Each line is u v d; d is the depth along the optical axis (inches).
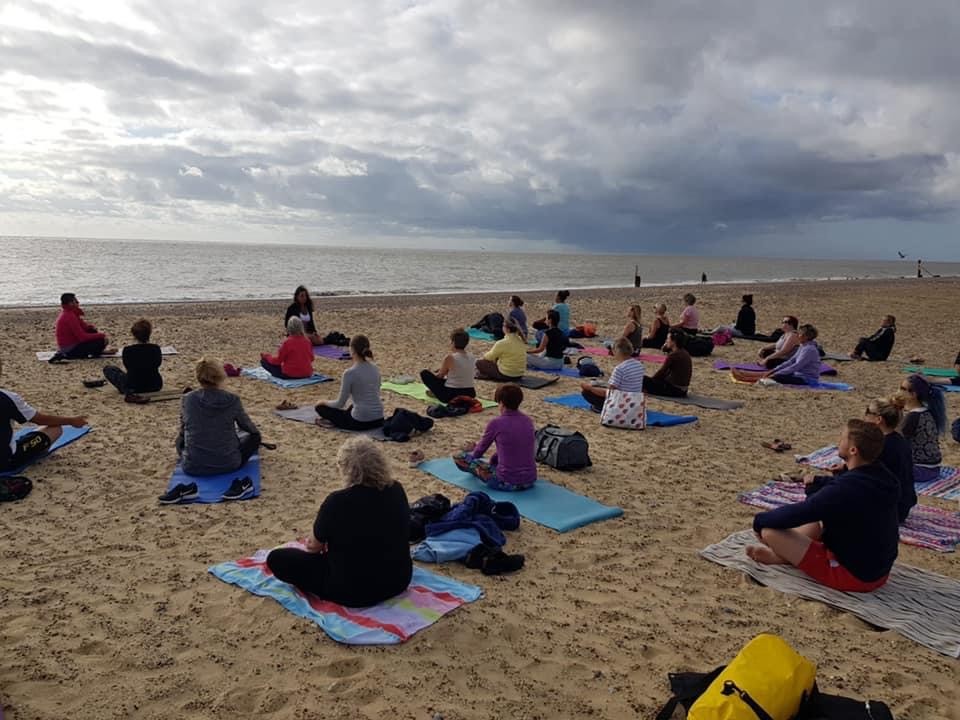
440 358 511.5
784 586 174.2
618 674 136.6
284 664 134.8
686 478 262.1
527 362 472.4
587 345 609.3
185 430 240.7
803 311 1011.3
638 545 200.2
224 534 196.5
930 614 161.6
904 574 181.9
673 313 951.0
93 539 190.4
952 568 190.5
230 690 126.2
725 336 622.8
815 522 179.5
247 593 161.3
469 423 329.4
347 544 150.2
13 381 379.9
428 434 307.7
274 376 415.2
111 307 817.5
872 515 165.9
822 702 118.7
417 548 182.7
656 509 229.3
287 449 277.1
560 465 265.0
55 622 147.9
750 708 107.7
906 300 1264.8
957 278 2645.2
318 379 408.5
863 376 494.6
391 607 154.2
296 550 160.1
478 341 612.1
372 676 131.7
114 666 132.6
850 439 169.5
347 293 1257.4
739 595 171.5
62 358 440.8
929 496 247.9
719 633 153.2
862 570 168.9
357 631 143.9
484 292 1359.5
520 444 238.2
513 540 200.1
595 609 162.2
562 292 585.0
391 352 534.0
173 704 122.0
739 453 297.4
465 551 183.0
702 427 340.2
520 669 136.9
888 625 156.5
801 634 153.6
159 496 222.4
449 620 152.3
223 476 241.6
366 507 150.3
